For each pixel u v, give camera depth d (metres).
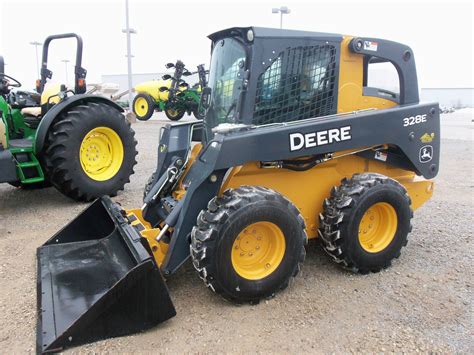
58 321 2.51
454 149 10.43
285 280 3.00
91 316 2.44
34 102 6.27
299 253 3.02
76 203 5.41
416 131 3.64
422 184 4.05
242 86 3.10
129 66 17.67
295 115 3.25
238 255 2.88
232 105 3.27
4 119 4.89
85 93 5.69
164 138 3.95
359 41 3.32
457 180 6.80
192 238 2.78
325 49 3.28
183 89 14.66
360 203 3.19
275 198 2.88
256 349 2.49
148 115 16.55
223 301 2.99
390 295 3.08
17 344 2.52
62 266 3.15
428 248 3.94
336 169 3.55
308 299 3.02
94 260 3.23
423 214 4.95
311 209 3.50
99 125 5.29
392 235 3.45
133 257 2.77
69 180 5.12
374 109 3.53
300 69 3.21
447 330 2.67
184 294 3.08
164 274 2.88
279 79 3.15
